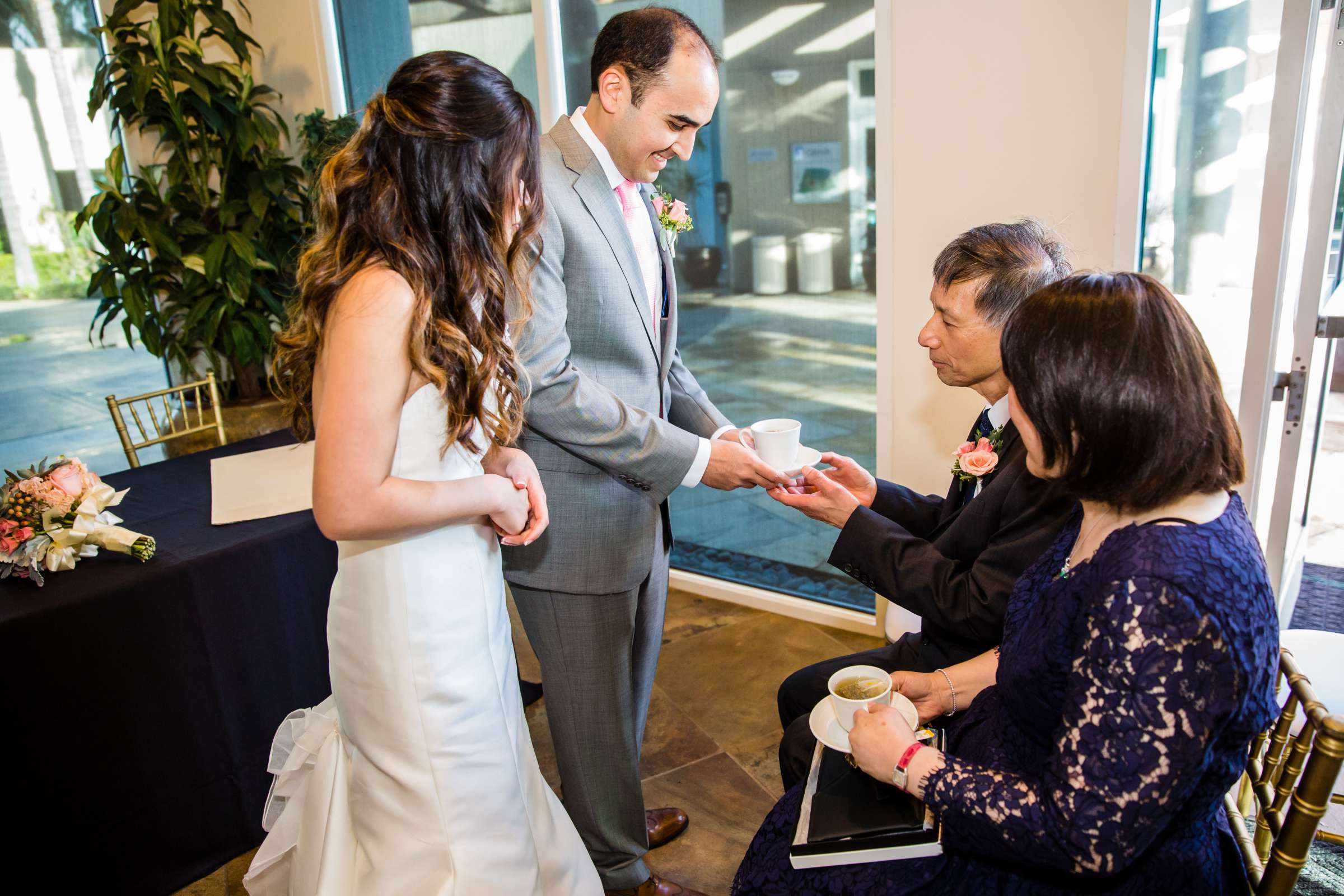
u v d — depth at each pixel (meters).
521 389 1.37
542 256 1.40
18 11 3.43
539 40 2.83
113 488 2.15
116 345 3.81
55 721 1.58
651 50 1.42
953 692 1.30
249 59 3.41
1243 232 2.00
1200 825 0.97
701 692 2.51
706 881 1.82
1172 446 0.88
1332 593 2.82
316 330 1.07
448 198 1.04
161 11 3.11
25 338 3.60
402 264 1.01
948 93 2.19
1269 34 1.85
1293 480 2.00
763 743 2.27
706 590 3.09
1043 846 0.89
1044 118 2.08
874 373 2.63
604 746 1.65
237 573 1.81
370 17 3.31
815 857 1.06
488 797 1.25
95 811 1.65
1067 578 0.96
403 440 1.11
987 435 1.54
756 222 2.68
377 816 1.22
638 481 1.51
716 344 2.88
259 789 1.91
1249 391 1.93
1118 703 0.84
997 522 1.37
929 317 2.38
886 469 2.58
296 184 3.52
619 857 1.71
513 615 2.93
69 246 3.64
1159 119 2.01
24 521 1.64
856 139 2.45
